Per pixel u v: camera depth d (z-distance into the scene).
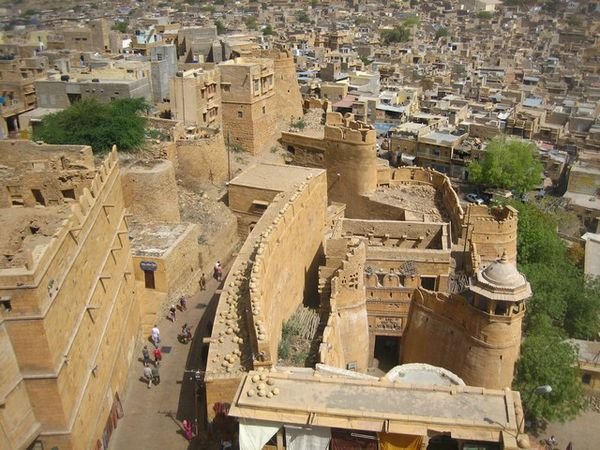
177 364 33.09
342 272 36.16
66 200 33.75
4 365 20.59
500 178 80.75
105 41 111.19
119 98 60.69
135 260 37.16
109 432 27.56
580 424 41.97
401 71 134.38
